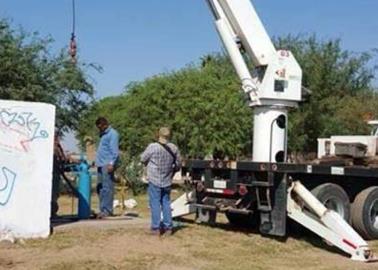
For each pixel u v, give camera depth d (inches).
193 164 553.3
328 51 1648.6
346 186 543.5
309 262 430.9
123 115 1331.2
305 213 492.7
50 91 1020.5
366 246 449.7
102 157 553.9
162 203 485.1
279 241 495.8
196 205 551.8
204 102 1232.2
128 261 401.1
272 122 541.3
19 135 456.1
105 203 560.1
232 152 1229.1
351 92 1672.0
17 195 454.6
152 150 478.0
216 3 552.4
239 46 553.3
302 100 562.6
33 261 394.3
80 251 421.1
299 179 515.8
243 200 523.8
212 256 430.9
